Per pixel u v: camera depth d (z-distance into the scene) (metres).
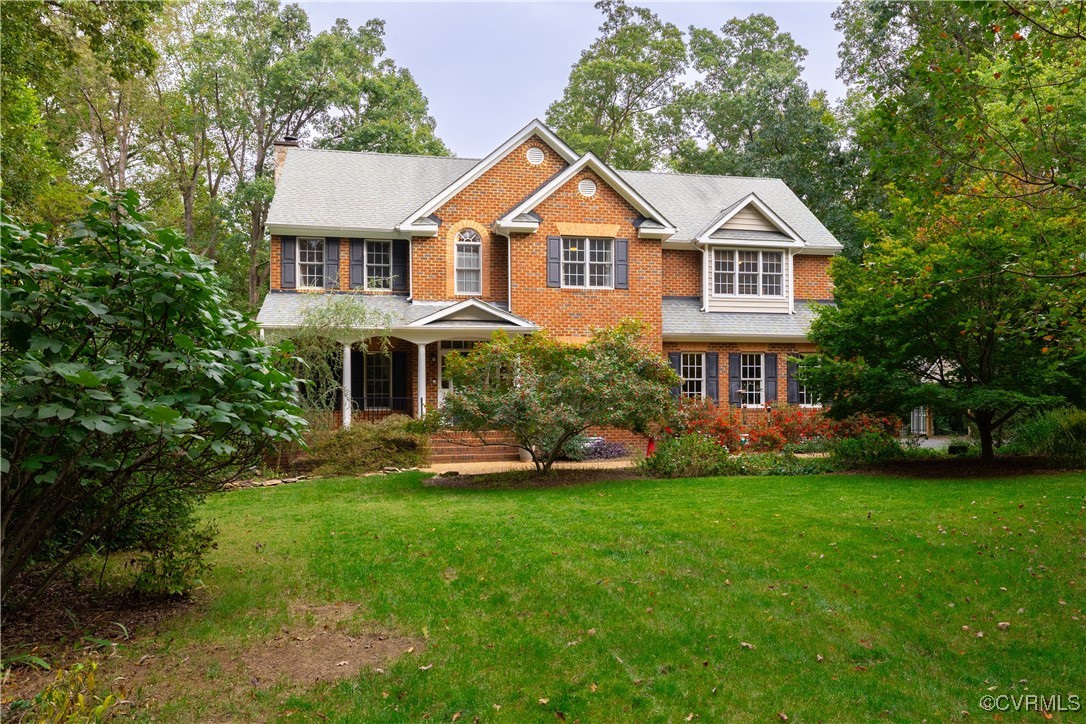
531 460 17.48
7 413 4.30
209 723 4.13
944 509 9.37
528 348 13.48
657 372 13.59
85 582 6.80
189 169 35.25
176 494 6.83
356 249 20.11
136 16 13.70
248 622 5.80
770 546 7.78
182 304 5.18
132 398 4.59
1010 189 9.53
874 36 27.59
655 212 20.06
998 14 6.26
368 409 20.53
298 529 9.09
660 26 40.84
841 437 17.12
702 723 4.31
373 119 33.34
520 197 20.48
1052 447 14.82
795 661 5.14
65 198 17.97
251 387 5.34
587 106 40.81
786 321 21.88
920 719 4.41
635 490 11.59
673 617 5.87
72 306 4.83
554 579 6.75
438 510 10.10
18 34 13.11
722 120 38.47
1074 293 8.02
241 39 33.44
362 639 5.48
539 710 4.41
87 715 3.82
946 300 12.33
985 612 6.02
